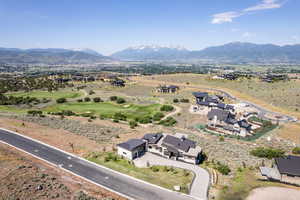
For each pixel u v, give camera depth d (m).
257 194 28.08
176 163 37.59
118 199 26.56
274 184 30.69
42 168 33.31
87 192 27.41
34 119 62.88
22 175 28.78
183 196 27.67
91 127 56.91
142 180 31.39
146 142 42.84
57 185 27.31
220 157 40.72
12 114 72.25
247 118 74.81
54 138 47.62
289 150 47.69
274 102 95.25
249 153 44.34
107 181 30.95
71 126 56.78
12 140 45.28
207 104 88.75
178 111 82.81
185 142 40.81
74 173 32.91
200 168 35.78
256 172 34.62
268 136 58.22
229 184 30.67
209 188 29.61
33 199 23.47
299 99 94.94
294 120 72.12
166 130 58.34
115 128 57.25
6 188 25.03
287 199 27.05
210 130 62.72
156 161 38.25
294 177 30.77
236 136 58.31
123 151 39.50
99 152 41.12
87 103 96.94
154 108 86.81
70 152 40.66
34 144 43.72
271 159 41.22
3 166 31.06
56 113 75.31
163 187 29.64
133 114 78.44
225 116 64.56
